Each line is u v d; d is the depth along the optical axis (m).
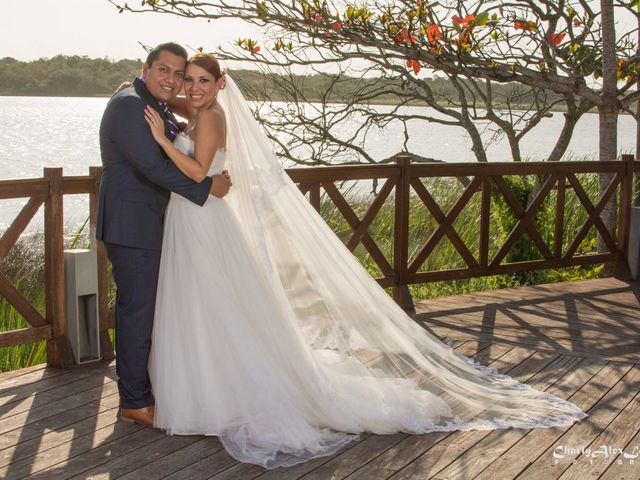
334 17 6.68
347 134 26.28
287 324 3.42
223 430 3.28
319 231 3.67
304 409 3.32
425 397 3.55
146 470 3.02
